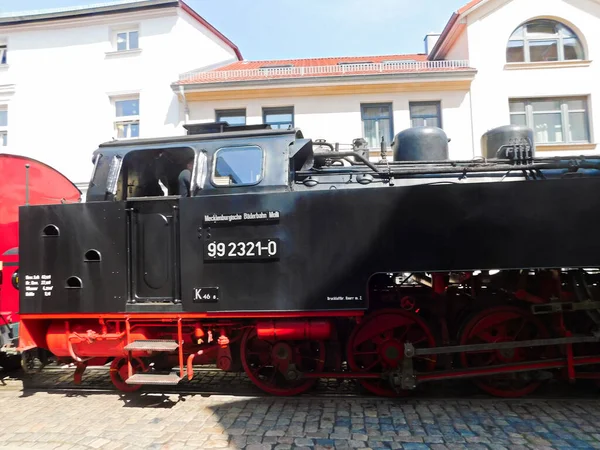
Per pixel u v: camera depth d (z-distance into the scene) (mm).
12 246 4871
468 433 3066
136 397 4008
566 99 11352
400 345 3789
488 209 3373
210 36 14273
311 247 3482
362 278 3428
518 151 4113
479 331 3764
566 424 3178
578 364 3580
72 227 3793
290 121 11516
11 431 3264
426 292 4035
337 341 3883
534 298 3664
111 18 12070
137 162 4281
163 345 3600
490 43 11328
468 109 11141
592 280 3893
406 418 3352
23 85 12281
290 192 3543
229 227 3580
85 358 4012
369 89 11203
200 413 3541
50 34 12312
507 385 3865
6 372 5082
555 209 3334
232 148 3898
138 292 3756
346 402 3730
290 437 3053
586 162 4043
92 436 3135
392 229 3430
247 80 11109
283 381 4125
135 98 12086
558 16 11352
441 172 3998
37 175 5227
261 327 3615
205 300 3551
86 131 12008
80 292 3730
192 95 11398
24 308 3824
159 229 3764
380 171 4094
